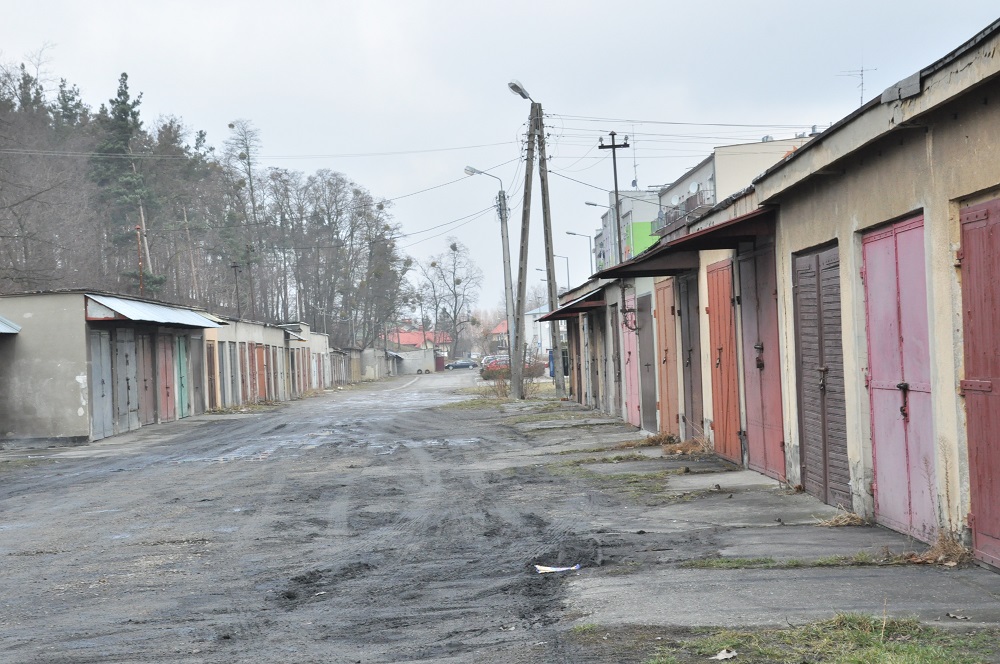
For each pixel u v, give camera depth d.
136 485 14.40
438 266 116.56
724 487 10.71
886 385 7.66
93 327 24.58
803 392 9.86
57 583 7.39
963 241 6.17
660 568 6.80
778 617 5.23
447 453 17.25
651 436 16.75
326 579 7.13
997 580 5.76
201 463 17.55
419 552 8.05
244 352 43.00
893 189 7.22
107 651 5.35
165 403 31.19
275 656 5.12
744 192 11.41
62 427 23.73
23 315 23.91
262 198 72.25
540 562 7.39
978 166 5.86
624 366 22.69
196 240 61.81
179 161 60.03
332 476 14.37
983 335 5.94
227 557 8.20
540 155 34.72
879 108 6.89
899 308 7.33
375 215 77.81
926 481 6.95
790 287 10.09
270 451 19.45
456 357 119.62
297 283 76.81
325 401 46.84
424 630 5.53
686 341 15.58
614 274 15.28
